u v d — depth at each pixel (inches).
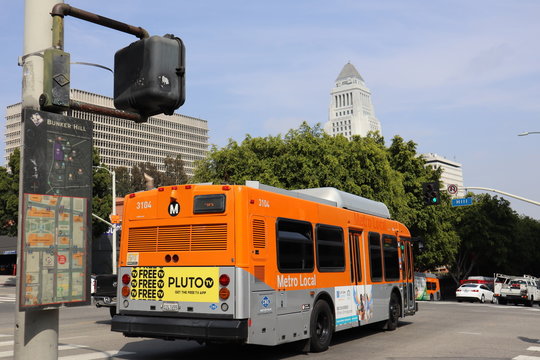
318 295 419.5
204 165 1411.2
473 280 1877.5
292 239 393.4
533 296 1668.3
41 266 127.0
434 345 454.6
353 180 1291.8
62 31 137.9
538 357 394.6
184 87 148.6
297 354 407.8
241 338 331.0
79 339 500.4
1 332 581.9
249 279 343.6
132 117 149.3
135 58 146.1
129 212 392.2
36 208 126.7
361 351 421.4
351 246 492.1
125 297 381.1
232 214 348.8
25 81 134.6
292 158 1278.3
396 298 586.6
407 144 1780.3
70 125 134.5
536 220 3297.2
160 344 467.8
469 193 2409.0
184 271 358.0
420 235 1750.7
